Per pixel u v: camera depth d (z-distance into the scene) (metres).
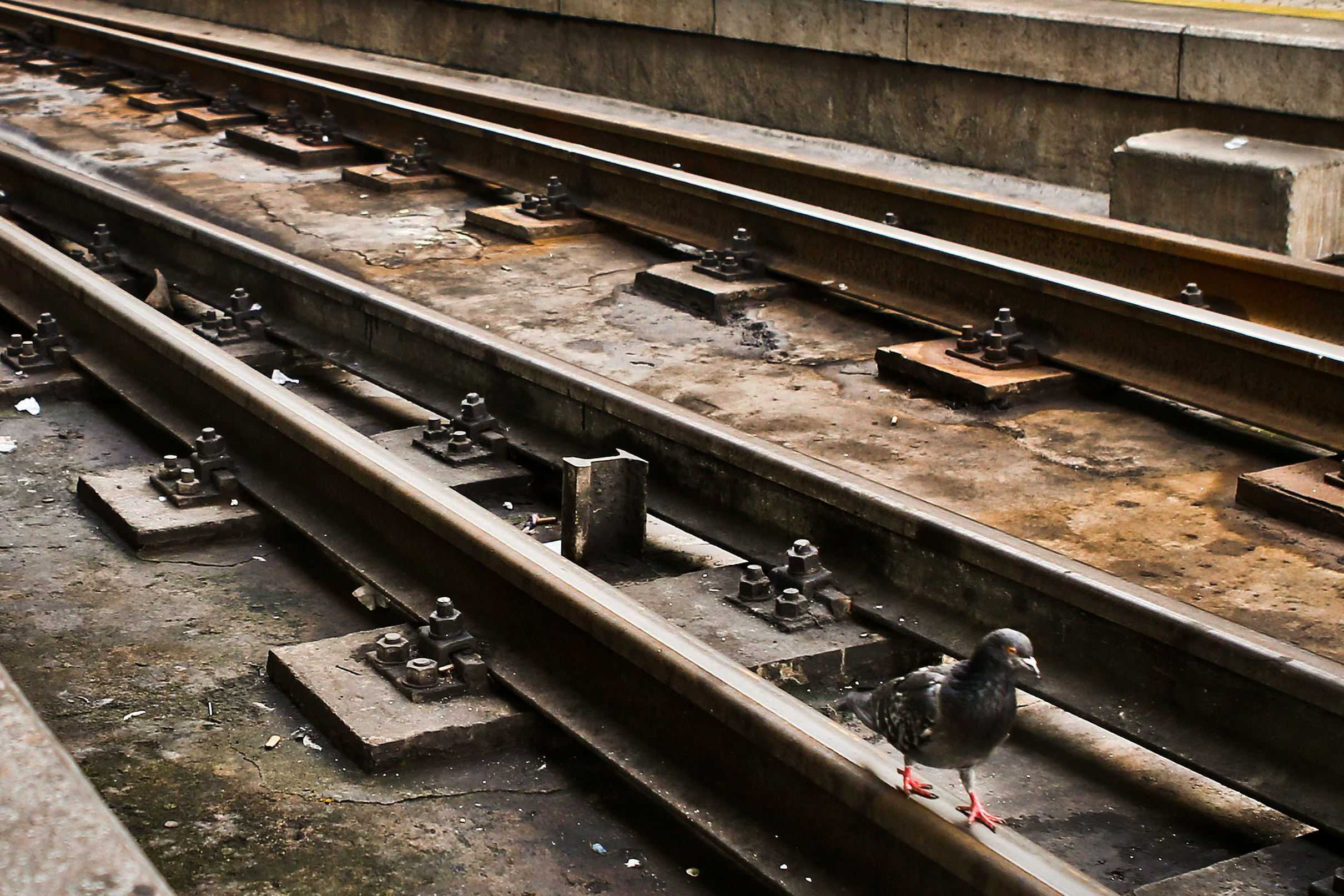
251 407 6.22
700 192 9.71
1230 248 7.69
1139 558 5.35
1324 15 12.14
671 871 3.85
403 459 6.55
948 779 4.39
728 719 3.79
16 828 2.09
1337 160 10.24
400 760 4.27
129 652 5.03
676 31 17.17
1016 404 7.04
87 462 6.83
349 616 5.34
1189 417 6.92
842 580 5.14
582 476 5.52
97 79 17.34
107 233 10.04
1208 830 4.13
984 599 4.68
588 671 4.39
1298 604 4.92
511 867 3.85
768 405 7.10
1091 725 4.76
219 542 5.93
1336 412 6.20
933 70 14.34
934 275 8.19
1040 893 2.94
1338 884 3.43
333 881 3.77
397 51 22.03
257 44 23.39
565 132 12.43
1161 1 13.63
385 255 10.02
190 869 3.82
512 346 6.88
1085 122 13.01
